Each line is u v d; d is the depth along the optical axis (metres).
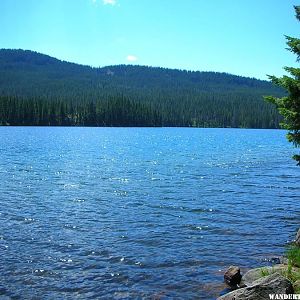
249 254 15.46
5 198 26.48
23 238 17.28
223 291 11.97
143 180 35.62
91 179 35.94
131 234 18.19
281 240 17.41
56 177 36.88
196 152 67.38
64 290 12.08
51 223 20.05
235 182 34.91
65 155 58.44
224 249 16.09
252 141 105.62
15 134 111.62
